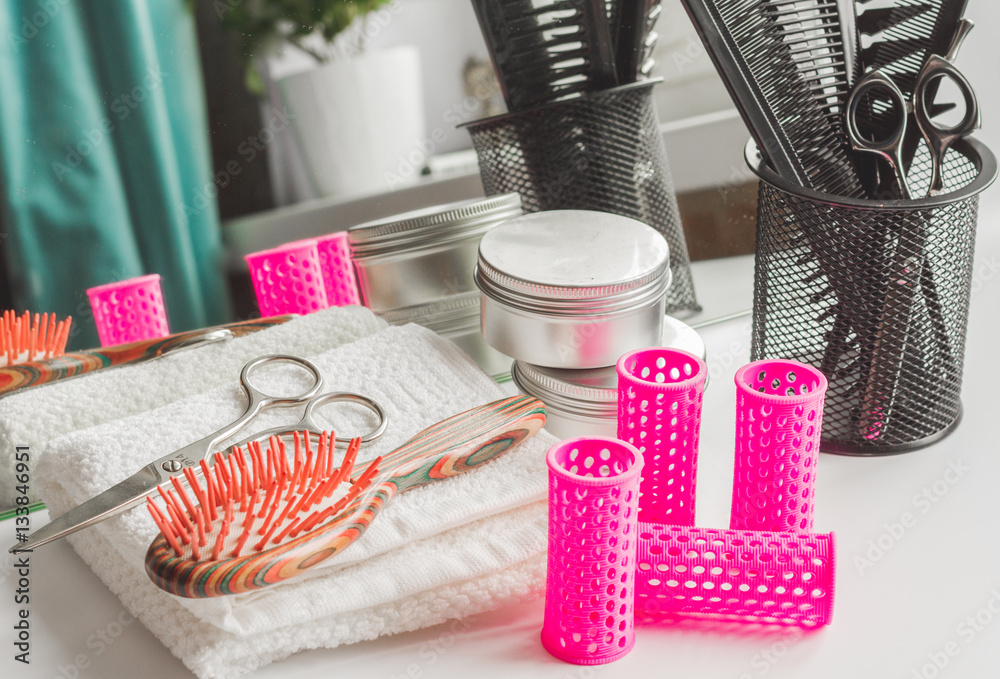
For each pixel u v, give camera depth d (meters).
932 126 0.42
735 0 0.42
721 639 0.32
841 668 0.31
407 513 0.33
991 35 0.65
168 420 0.37
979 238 0.65
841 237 0.41
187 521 0.29
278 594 0.30
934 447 0.44
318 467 0.32
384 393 0.40
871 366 0.42
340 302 0.49
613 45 0.50
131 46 0.41
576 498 0.28
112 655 0.32
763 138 0.42
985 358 0.52
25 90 0.40
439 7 0.46
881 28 0.47
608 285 0.39
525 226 0.46
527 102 0.50
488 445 0.35
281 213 0.46
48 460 0.36
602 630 0.30
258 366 0.42
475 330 0.50
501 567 0.32
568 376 0.42
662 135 0.54
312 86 0.44
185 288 0.45
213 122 0.43
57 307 0.43
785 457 0.33
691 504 0.36
